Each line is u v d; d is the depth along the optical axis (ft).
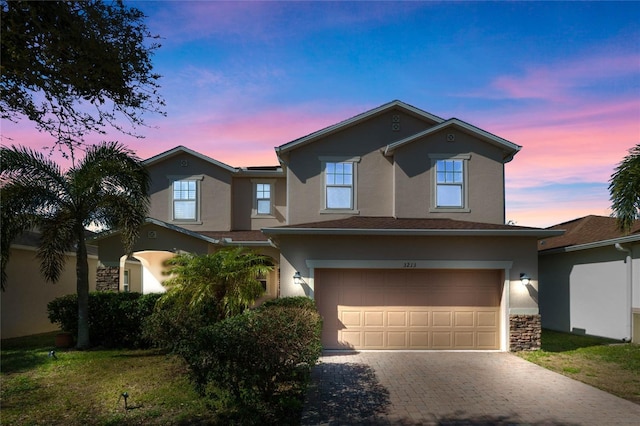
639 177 44.62
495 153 49.42
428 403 25.16
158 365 35.06
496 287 41.83
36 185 39.81
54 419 22.85
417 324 41.39
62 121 20.08
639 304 44.45
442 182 49.21
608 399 25.86
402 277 41.83
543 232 40.01
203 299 39.01
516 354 39.37
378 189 51.88
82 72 17.95
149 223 52.47
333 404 24.98
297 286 41.06
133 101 20.35
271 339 21.66
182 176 63.05
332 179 52.06
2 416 23.32
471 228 41.63
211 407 23.57
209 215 62.64
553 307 59.41
